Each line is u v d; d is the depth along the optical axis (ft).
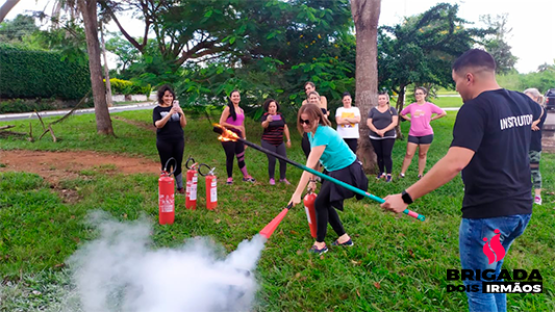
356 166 10.95
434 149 34.35
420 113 21.76
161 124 16.79
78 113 66.33
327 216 11.56
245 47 34.58
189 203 15.72
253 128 43.37
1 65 74.49
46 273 10.03
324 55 37.09
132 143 34.58
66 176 21.48
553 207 16.60
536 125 17.08
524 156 6.43
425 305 8.98
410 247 12.05
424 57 35.53
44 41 40.68
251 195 18.31
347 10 36.73
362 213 15.51
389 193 19.20
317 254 11.46
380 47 36.86
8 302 8.71
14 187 18.19
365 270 10.71
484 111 6.10
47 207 15.42
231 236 12.98
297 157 29.01
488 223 6.29
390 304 9.14
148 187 19.13
